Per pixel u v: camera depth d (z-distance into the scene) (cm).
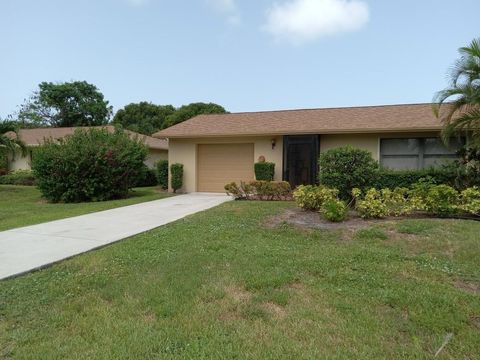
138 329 327
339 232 702
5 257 555
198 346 298
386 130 1261
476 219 790
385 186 1116
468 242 612
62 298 399
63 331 326
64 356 287
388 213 828
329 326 334
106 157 1391
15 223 859
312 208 905
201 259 522
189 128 1612
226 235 672
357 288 425
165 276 456
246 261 513
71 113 4375
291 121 1522
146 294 402
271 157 1471
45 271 495
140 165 1507
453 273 486
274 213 884
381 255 552
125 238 684
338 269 486
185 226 762
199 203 1192
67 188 1379
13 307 376
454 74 904
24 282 450
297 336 316
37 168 1377
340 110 1620
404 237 661
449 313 362
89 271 488
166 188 1681
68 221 877
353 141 1364
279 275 455
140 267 496
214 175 1577
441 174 1047
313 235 686
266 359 280
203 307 369
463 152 985
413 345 305
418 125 1231
